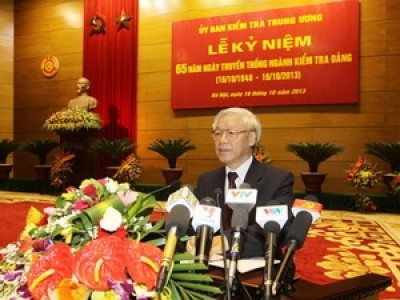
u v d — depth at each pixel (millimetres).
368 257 4172
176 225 1123
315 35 8211
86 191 1299
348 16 7988
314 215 1372
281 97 8477
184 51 9289
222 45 8961
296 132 8438
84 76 10352
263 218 1323
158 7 9688
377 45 7902
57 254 1076
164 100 9633
